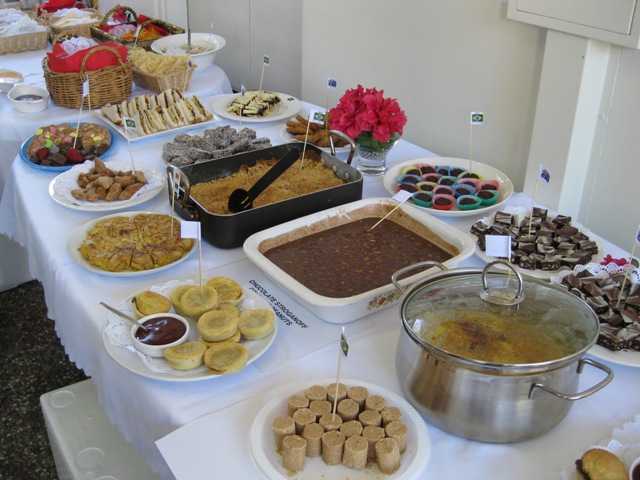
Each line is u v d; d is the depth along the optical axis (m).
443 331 1.14
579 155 2.20
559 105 2.14
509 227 1.77
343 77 3.31
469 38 2.56
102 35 3.39
